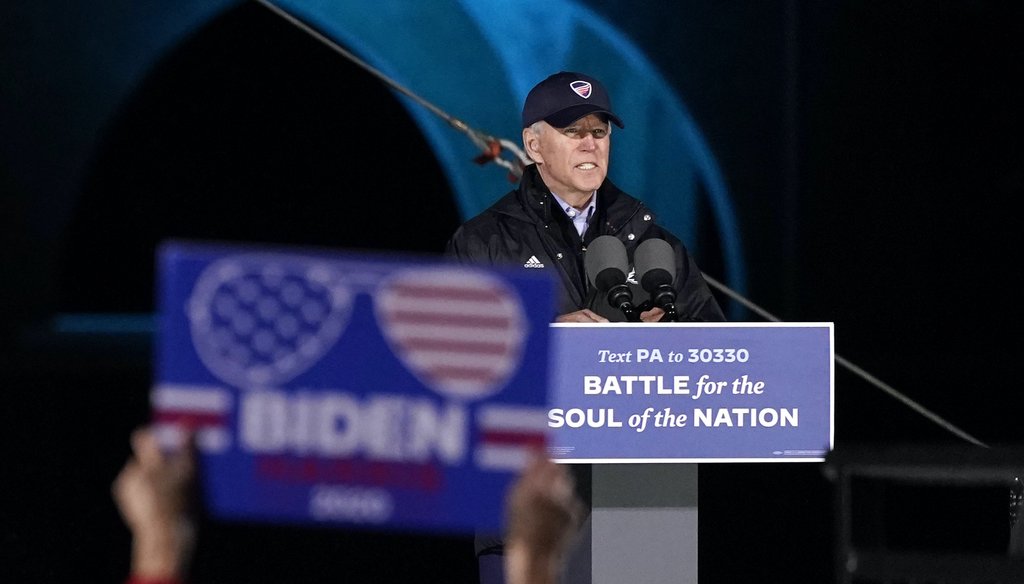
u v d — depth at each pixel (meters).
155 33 33.97
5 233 34.03
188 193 35.66
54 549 15.03
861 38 31.20
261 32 34.41
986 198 30.75
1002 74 30.39
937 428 23.28
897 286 31.27
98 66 34.06
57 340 32.09
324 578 14.49
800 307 31.88
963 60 30.62
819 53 31.58
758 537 16.31
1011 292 30.73
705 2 32.28
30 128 34.00
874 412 24.41
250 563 14.76
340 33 33.59
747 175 32.41
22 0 33.41
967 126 30.75
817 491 18.19
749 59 32.19
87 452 19.25
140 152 35.28
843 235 31.62
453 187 33.62
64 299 34.88
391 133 35.31
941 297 31.06
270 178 35.81
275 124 35.44
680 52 32.41
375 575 14.66
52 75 33.91
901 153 31.19
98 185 35.09
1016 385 26.58
